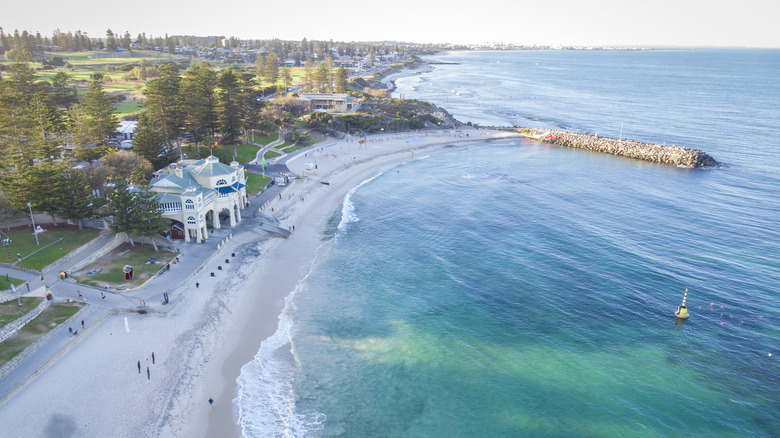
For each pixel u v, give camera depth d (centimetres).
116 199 6788
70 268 6259
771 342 5519
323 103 19500
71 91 13862
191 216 7488
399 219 9375
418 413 4478
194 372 4841
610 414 4441
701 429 4278
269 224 8625
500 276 7062
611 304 6312
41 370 4597
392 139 16450
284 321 5888
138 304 5744
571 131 19012
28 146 8181
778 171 13175
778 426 4319
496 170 13212
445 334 5672
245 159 11988
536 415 4438
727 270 7238
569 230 8794
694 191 11319
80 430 3991
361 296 6519
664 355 5300
